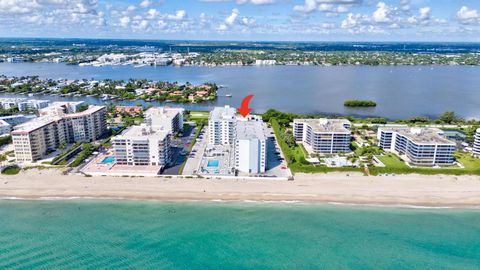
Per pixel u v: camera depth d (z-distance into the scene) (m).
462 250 175.12
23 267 160.62
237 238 183.38
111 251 172.38
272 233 188.00
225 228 192.12
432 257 170.00
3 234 185.88
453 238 184.75
